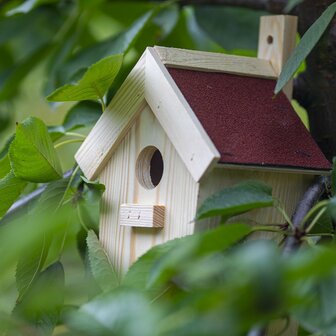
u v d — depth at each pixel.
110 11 5.73
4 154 3.98
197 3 5.09
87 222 3.73
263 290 1.84
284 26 3.60
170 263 2.32
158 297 2.70
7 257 2.50
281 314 2.37
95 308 2.29
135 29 4.46
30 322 3.08
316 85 3.81
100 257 3.33
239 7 4.85
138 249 3.31
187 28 5.66
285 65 3.08
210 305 1.91
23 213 4.04
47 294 2.65
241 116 3.22
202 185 3.03
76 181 3.69
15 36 5.62
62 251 3.53
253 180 2.87
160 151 3.23
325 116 3.90
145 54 3.31
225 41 5.25
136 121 3.37
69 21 5.51
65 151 5.64
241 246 2.82
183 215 3.09
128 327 2.08
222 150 3.00
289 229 2.78
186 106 3.07
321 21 3.02
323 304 2.33
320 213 2.71
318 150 3.29
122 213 3.33
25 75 5.68
